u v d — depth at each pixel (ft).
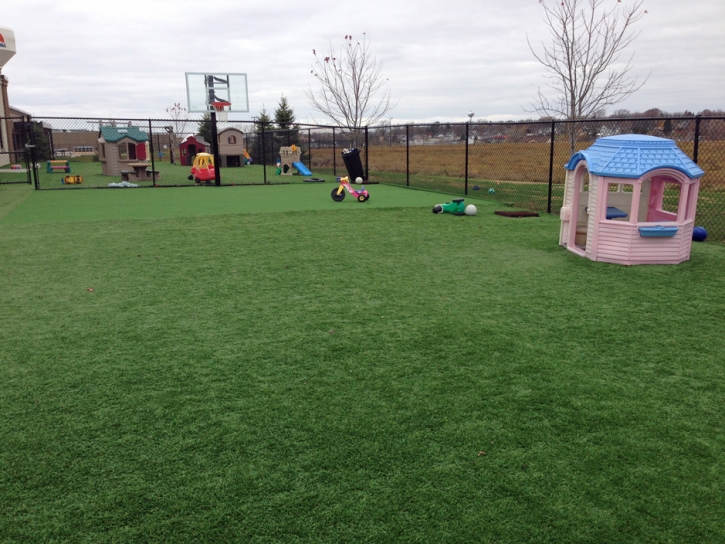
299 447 9.95
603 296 19.33
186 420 10.89
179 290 19.76
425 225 33.83
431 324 16.30
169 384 12.42
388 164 95.96
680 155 23.98
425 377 12.79
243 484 8.93
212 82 68.59
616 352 14.38
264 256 25.20
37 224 33.88
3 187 60.95
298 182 67.67
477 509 8.36
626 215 25.73
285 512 8.29
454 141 65.62
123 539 7.77
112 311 17.46
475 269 22.99
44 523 8.07
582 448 9.98
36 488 8.86
